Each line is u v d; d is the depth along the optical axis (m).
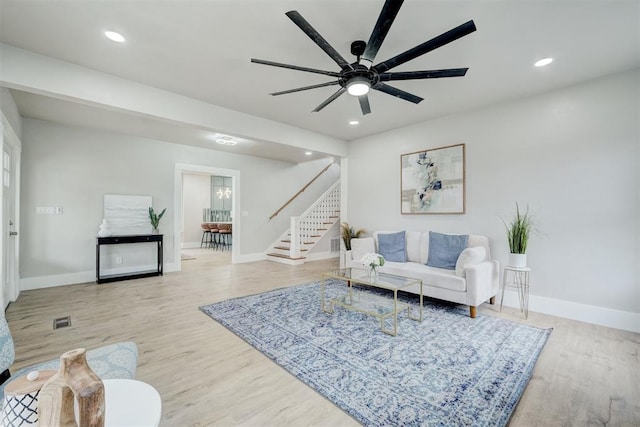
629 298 2.86
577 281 3.15
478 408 1.72
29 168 4.27
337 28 2.24
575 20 2.12
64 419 0.78
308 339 2.64
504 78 3.04
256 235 7.18
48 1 1.96
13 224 3.81
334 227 7.77
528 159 3.49
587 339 2.65
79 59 2.71
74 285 4.53
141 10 2.05
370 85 2.32
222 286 4.52
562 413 1.68
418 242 4.29
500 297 3.68
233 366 2.20
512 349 2.44
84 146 4.75
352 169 5.56
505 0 1.92
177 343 2.57
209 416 1.66
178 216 5.80
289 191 7.92
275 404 1.78
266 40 2.42
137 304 3.61
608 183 2.98
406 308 3.21
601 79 3.01
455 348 2.46
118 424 0.89
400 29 2.24
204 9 2.05
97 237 4.61
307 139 4.94
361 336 2.70
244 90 3.38
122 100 3.08
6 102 3.12
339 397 1.83
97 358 1.45
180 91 3.40
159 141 5.58
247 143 5.72
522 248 3.24
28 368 1.37
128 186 5.20
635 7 1.97
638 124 2.82
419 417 1.65
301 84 3.23
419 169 4.52
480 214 3.88
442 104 3.76
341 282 4.81
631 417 1.65
